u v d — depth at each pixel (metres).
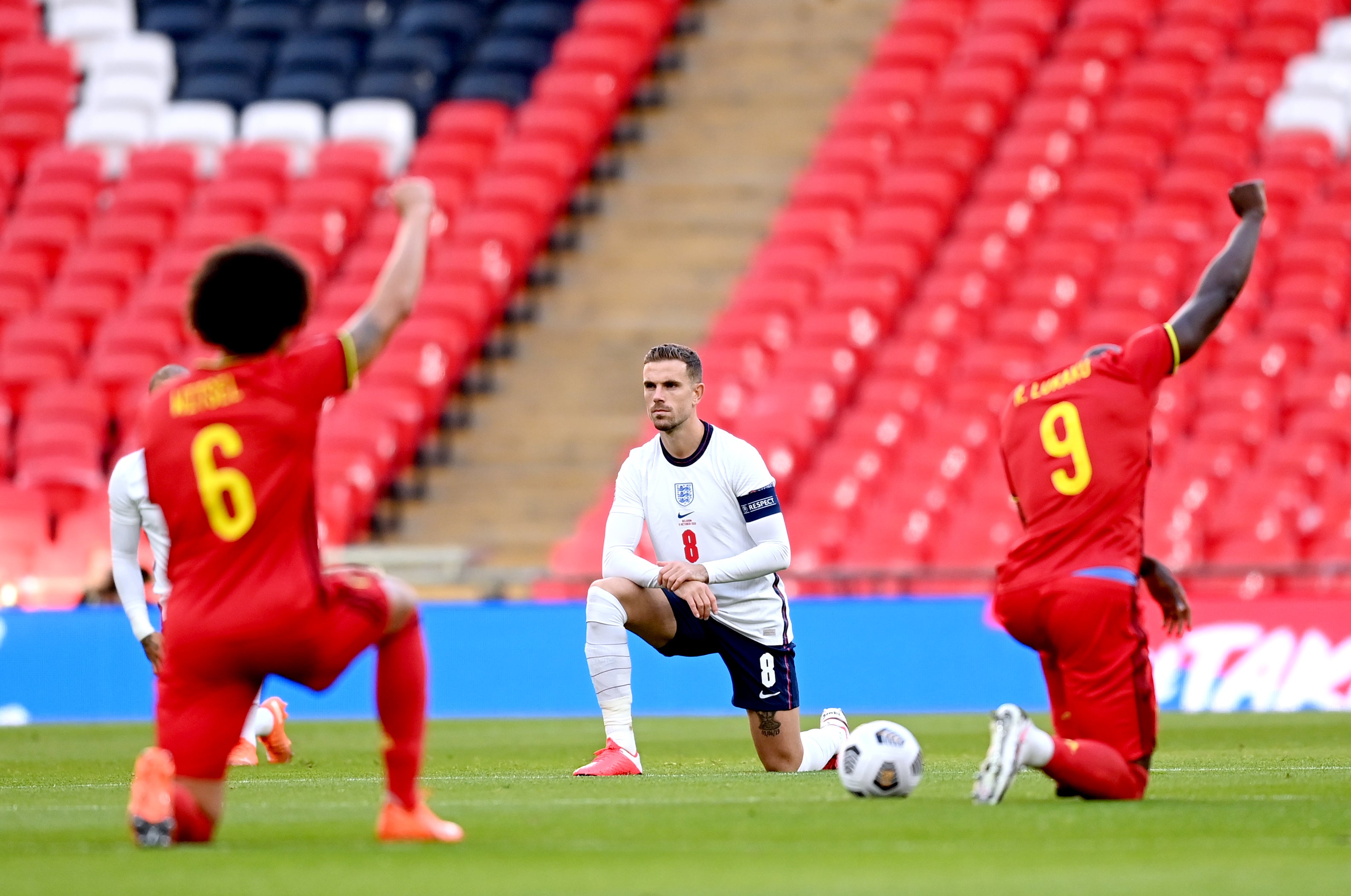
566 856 17.19
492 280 73.94
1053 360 66.44
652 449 29.11
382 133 82.94
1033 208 73.44
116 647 52.03
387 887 15.10
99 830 20.17
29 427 67.81
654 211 79.94
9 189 83.56
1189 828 19.00
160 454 17.23
